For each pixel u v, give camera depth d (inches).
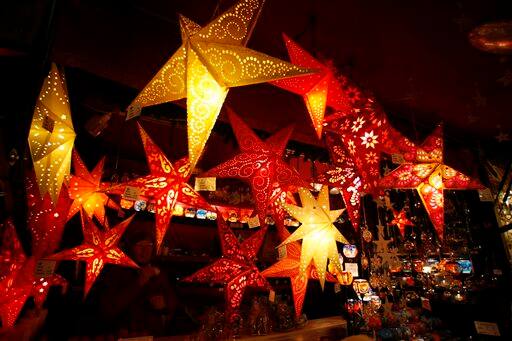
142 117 99.1
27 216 59.4
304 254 87.9
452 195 172.6
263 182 70.4
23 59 46.0
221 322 110.7
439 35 83.4
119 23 69.2
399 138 81.7
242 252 93.4
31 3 43.1
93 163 137.0
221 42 42.3
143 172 153.0
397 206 197.2
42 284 73.7
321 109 58.9
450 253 170.9
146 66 71.9
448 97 110.6
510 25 78.6
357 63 93.7
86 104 91.0
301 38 83.9
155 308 120.1
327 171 87.7
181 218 165.5
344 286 179.3
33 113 47.4
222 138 121.6
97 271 81.7
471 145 144.6
